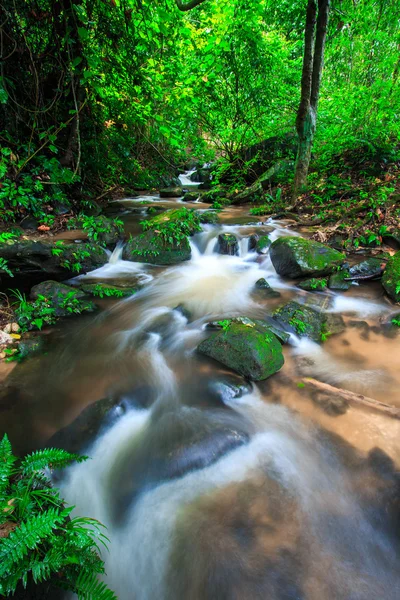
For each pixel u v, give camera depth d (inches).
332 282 199.9
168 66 274.1
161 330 170.9
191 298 200.5
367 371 135.6
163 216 275.3
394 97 327.0
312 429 110.5
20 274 188.7
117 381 135.5
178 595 75.4
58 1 213.0
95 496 94.7
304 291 199.3
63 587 63.6
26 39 224.4
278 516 87.2
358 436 105.9
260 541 81.7
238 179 459.8
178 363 144.3
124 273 230.1
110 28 250.2
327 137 361.1
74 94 236.4
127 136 354.0
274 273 225.1
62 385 132.6
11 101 233.1
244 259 247.8
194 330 167.9
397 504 87.3
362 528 84.0
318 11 262.2
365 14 355.3
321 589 72.7
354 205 269.4
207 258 254.8
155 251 240.8
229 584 74.4
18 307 172.9
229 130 426.0
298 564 77.0
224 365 138.9
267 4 413.4
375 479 93.7
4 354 146.8
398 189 269.4
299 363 141.9
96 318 180.9
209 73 322.3
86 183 347.3
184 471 98.8
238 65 379.2
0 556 56.5
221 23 331.3
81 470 99.7
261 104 414.9
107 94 291.4
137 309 189.5
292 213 311.3
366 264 206.1
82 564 65.2
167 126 291.9
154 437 109.4
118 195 437.1
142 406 123.5
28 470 81.6
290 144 425.7
